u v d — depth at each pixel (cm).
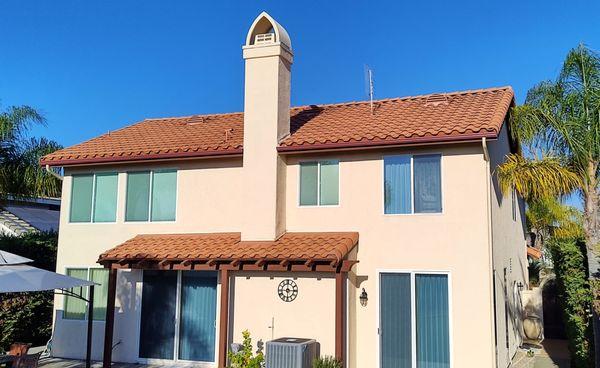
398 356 1582
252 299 1673
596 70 1631
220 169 1877
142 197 1942
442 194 1591
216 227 1853
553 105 1661
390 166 1664
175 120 2388
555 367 1802
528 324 2384
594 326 1394
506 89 1941
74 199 2017
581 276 1586
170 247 1744
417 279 1597
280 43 1773
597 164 1598
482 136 1515
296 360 1459
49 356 1936
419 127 1642
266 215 1709
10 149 2059
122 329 1869
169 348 1820
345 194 1702
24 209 3250
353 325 1614
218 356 1738
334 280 1602
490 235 1535
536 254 2762
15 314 2062
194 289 1822
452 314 1538
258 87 1781
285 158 1777
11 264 1397
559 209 2736
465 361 1509
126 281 1888
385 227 1644
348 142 1658
